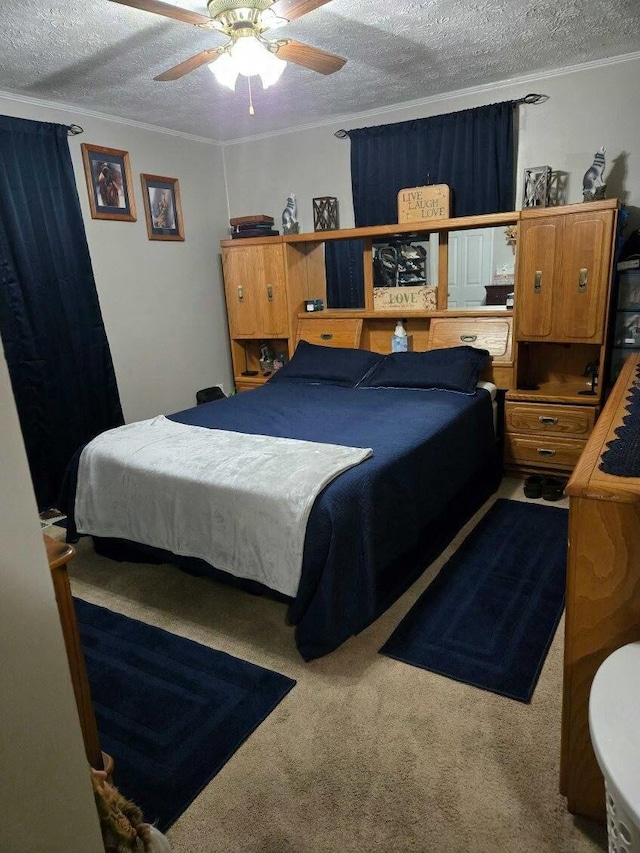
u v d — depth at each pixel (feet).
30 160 10.77
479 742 5.45
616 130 10.78
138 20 7.80
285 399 11.30
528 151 11.64
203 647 7.04
